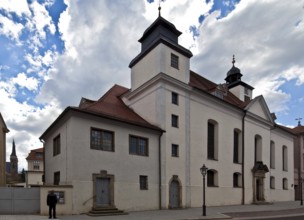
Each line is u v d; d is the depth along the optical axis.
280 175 40.03
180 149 24.16
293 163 44.56
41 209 16.44
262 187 34.12
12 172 74.88
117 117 20.59
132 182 20.50
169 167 22.94
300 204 31.92
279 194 38.91
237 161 31.55
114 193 19.25
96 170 18.66
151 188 21.66
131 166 20.67
